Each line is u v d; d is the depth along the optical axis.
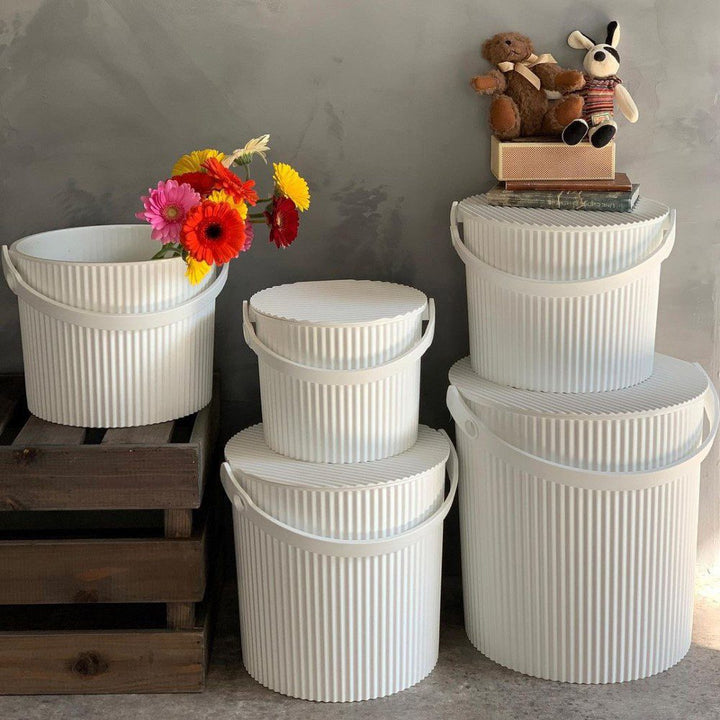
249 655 1.85
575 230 1.72
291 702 1.79
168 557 1.76
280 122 2.01
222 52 1.97
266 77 1.98
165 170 2.03
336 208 2.05
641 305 1.80
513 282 1.77
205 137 2.01
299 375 1.72
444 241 2.06
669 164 2.02
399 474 1.72
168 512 1.76
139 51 1.97
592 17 1.95
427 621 1.83
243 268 2.08
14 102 1.99
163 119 2.00
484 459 1.80
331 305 1.81
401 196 2.04
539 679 1.84
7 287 2.08
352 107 2.00
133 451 1.71
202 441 1.77
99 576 1.77
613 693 1.80
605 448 1.70
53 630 1.82
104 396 1.79
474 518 1.86
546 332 1.78
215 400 2.03
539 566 1.78
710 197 2.03
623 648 1.80
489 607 1.88
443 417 2.16
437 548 1.83
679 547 1.80
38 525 2.17
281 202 1.82
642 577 1.77
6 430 1.91
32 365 1.83
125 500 1.73
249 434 1.91
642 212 1.84
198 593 1.78
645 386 1.83
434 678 1.85
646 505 1.73
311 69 1.98
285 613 1.75
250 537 1.76
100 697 1.80
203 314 1.85
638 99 1.99
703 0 1.94
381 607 1.75
